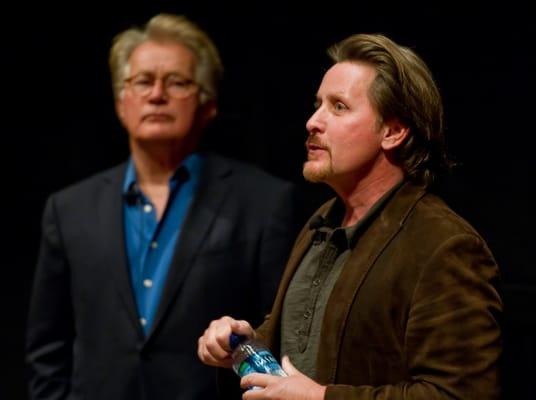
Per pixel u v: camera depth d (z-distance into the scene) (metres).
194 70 6.38
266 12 8.95
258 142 9.05
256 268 6.25
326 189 8.86
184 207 6.37
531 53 7.95
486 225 8.24
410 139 4.31
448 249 3.89
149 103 6.24
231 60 9.12
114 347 6.06
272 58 8.97
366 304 4.04
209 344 4.36
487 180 8.20
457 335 3.77
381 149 4.32
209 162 6.55
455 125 8.27
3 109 10.41
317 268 4.48
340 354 4.09
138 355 6.01
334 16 8.66
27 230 10.82
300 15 8.81
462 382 3.71
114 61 6.54
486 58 8.12
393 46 4.32
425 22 8.31
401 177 4.36
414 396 3.72
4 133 10.51
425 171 4.34
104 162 10.16
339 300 4.14
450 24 8.22
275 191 6.42
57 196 6.58
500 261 8.23
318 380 4.12
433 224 4.04
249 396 3.92
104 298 6.15
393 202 4.27
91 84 10.00
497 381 3.79
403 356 3.95
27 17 9.97
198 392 6.00
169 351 6.02
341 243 4.39
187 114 6.33
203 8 9.19
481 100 8.17
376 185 4.37
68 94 10.16
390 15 8.42
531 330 8.17
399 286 3.98
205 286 6.09
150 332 6.01
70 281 6.44
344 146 4.26
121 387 6.00
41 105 10.30
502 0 8.02
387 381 3.98
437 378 3.75
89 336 6.18
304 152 8.90
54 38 9.97
